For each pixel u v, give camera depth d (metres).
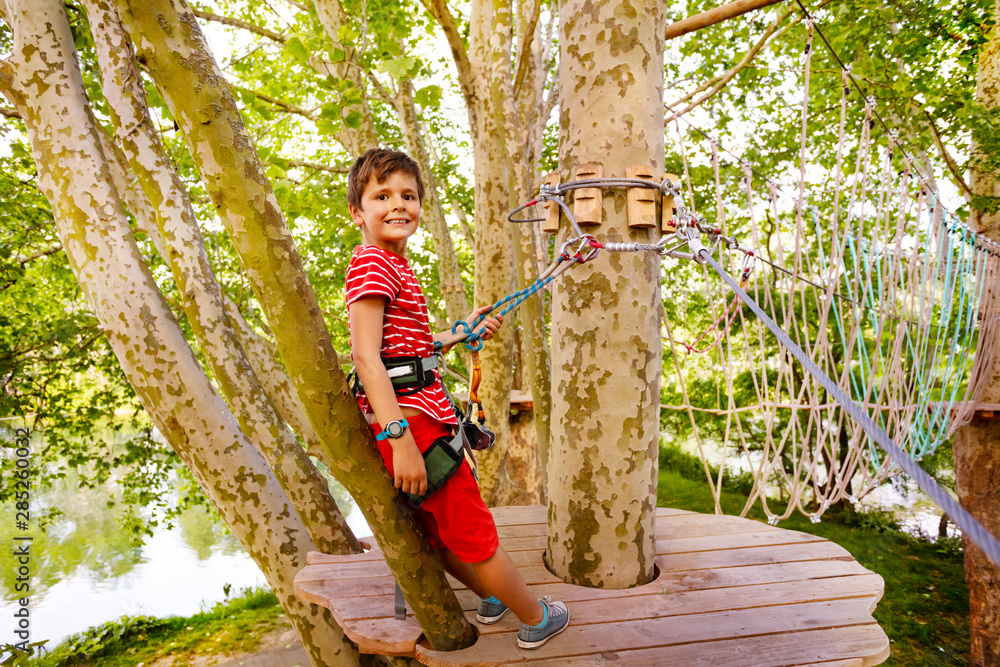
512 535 2.66
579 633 1.80
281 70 7.89
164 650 10.15
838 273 3.30
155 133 3.21
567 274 2.12
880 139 7.77
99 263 2.86
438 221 7.66
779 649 1.71
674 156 11.23
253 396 3.33
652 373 2.11
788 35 6.90
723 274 1.61
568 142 2.13
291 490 3.30
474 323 2.03
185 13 1.35
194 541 15.30
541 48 7.73
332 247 10.77
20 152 7.59
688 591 2.07
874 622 1.84
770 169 10.06
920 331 3.99
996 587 6.84
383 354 1.61
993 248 5.11
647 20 2.06
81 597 11.99
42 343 8.62
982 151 6.34
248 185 1.36
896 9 6.48
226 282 9.13
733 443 16.22
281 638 10.49
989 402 6.36
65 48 2.93
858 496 3.76
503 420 5.72
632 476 2.09
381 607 2.03
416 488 1.52
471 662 1.67
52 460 9.00
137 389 2.96
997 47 6.64
